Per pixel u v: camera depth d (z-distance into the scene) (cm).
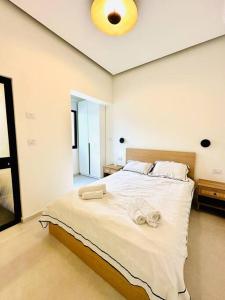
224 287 126
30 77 208
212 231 197
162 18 189
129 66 315
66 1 167
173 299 88
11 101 192
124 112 356
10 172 199
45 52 223
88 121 412
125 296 117
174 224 126
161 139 307
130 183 230
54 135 247
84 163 447
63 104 257
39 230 195
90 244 134
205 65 249
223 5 170
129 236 114
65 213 158
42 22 197
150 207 140
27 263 147
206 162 261
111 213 142
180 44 242
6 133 192
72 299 116
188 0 165
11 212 210
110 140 394
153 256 98
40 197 232
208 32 214
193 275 136
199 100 259
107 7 163
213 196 227
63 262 148
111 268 123
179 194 189
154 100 308
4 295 118
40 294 119
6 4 177
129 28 185
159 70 295
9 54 184
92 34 220
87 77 298
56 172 254
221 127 245
